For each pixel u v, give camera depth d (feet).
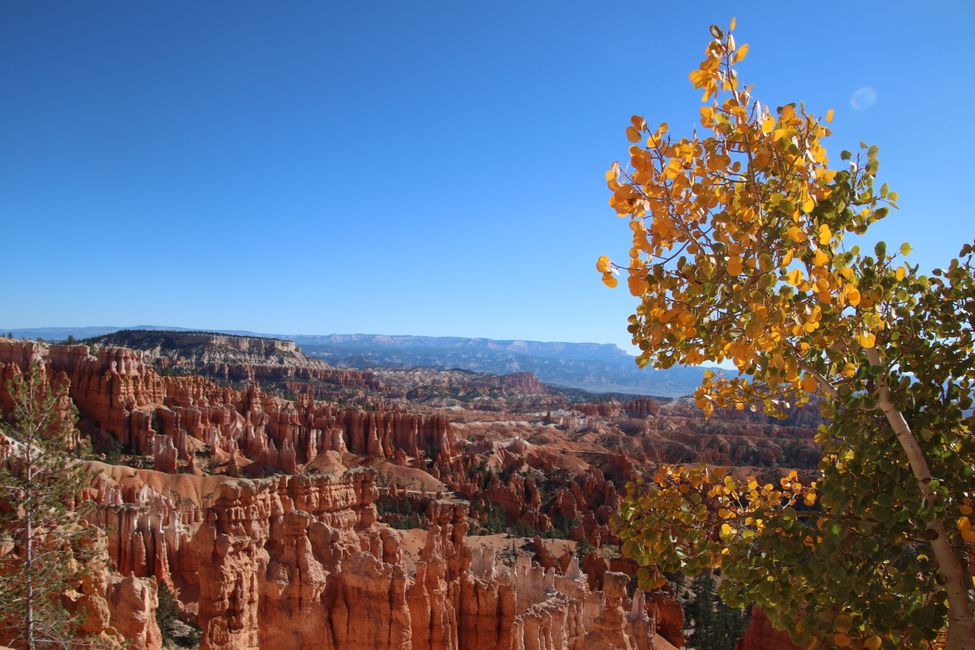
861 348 33.99
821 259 29.09
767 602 35.94
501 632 142.92
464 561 146.82
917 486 30.89
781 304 29.81
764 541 34.06
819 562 30.53
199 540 124.88
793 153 30.78
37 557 111.04
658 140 32.12
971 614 30.53
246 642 123.85
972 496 32.48
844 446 39.86
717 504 44.24
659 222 31.12
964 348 36.81
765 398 43.88
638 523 41.19
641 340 34.81
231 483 151.94
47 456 115.14
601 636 111.65
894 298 36.55
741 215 31.01
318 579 123.75
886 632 30.91
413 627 126.93
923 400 34.86
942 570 31.22
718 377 45.44
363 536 180.04
